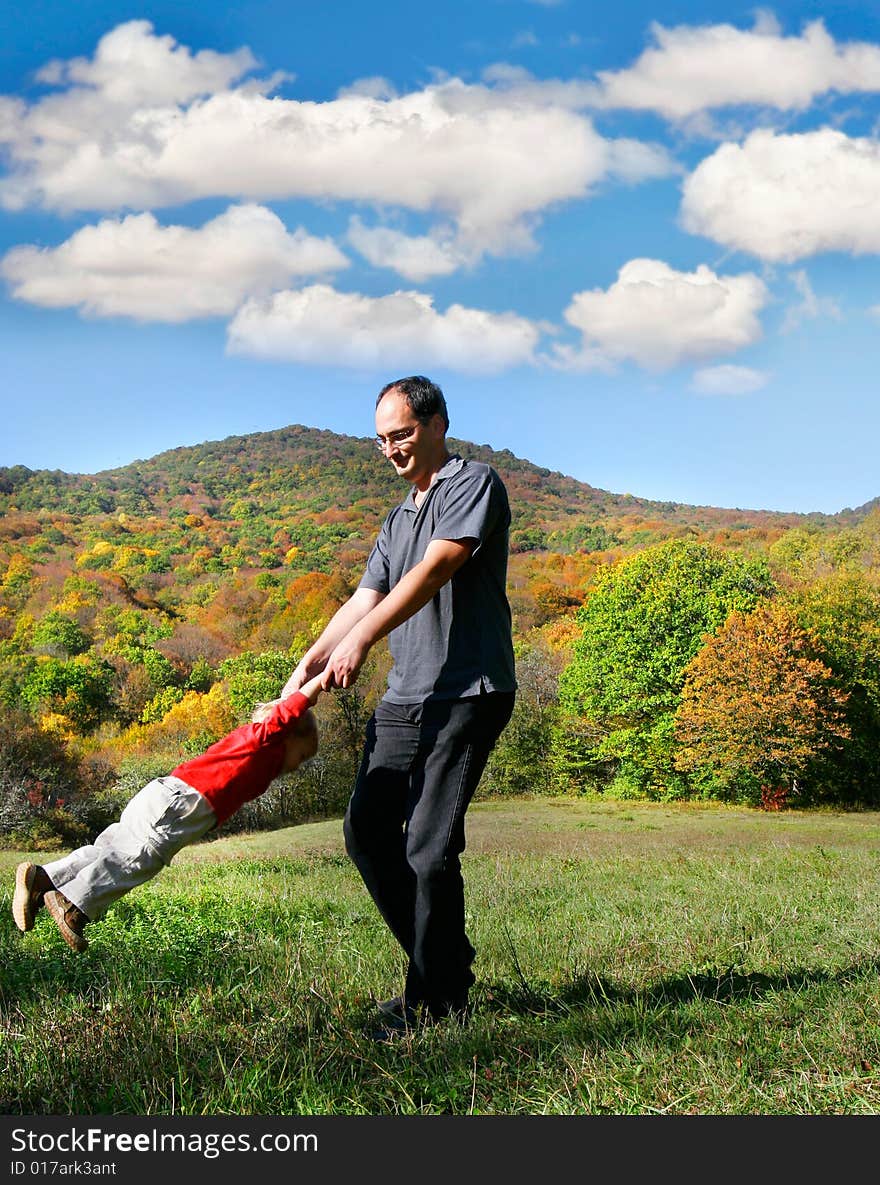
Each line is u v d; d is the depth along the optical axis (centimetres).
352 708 5466
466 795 375
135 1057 331
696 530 12325
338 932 615
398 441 388
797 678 4512
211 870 1490
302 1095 299
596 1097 297
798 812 4456
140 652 8681
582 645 5203
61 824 4675
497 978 460
